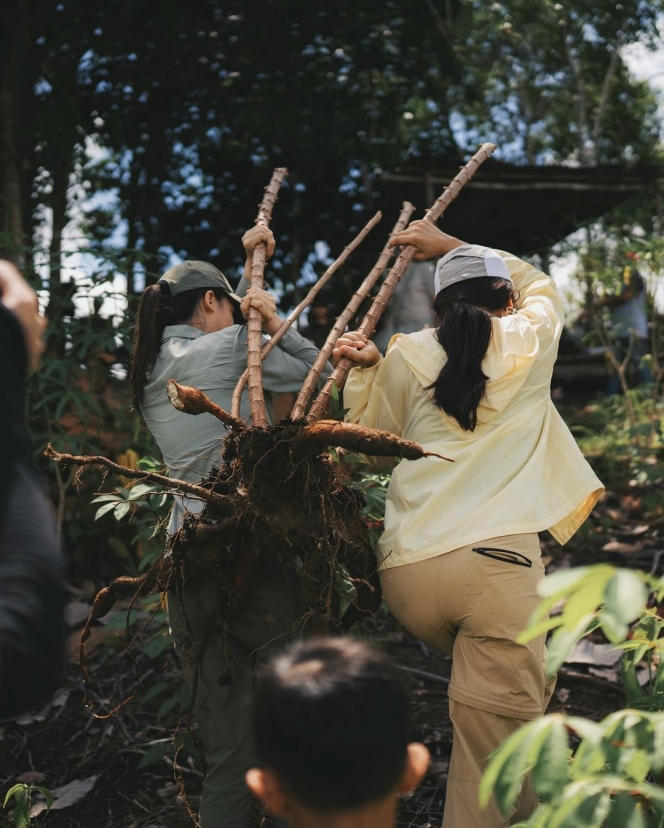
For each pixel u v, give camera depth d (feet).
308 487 7.54
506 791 4.32
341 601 9.84
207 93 29.96
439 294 8.86
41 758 11.09
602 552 15.56
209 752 8.43
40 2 24.54
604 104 39.22
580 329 29.25
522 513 7.84
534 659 7.70
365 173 33.58
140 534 13.34
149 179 31.42
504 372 8.05
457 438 8.17
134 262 16.11
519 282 9.43
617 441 19.77
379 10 28.17
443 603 7.79
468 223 28.27
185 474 8.78
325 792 4.20
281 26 28.22
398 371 8.56
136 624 13.61
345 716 4.19
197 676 8.39
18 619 3.95
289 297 34.27
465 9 28.02
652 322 20.15
